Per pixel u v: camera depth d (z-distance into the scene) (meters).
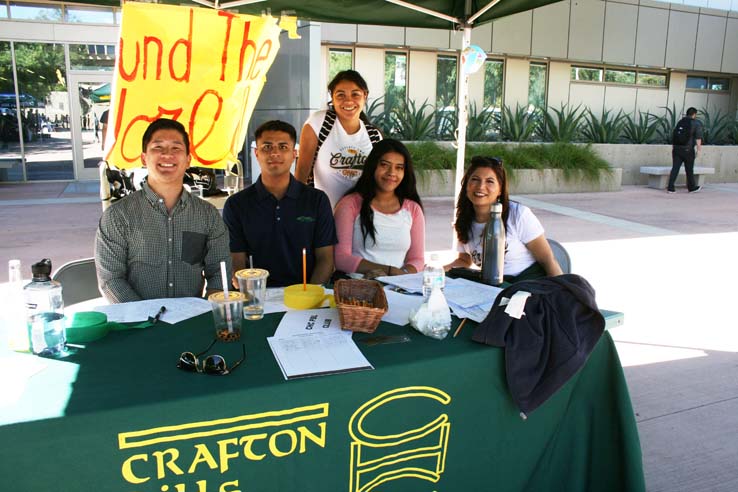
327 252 3.09
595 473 2.12
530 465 2.03
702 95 16.23
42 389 1.52
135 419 1.44
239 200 3.05
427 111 13.58
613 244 7.05
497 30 13.36
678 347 3.93
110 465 1.45
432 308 1.94
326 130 3.60
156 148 2.42
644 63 14.94
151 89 2.81
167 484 1.51
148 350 1.78
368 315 1.92
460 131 4.92
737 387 3.35
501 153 11.81
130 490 1.48
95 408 1.42
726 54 15.75
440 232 7.56
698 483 2.49
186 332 1.93
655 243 7.13
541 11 13.63
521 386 1.84
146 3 2.65
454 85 13.77
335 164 3.64
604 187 12.39
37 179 11.70
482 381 1.85
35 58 11.16
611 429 2.08
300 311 2.14
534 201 10.75
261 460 1.60
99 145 11.86
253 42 2.91
